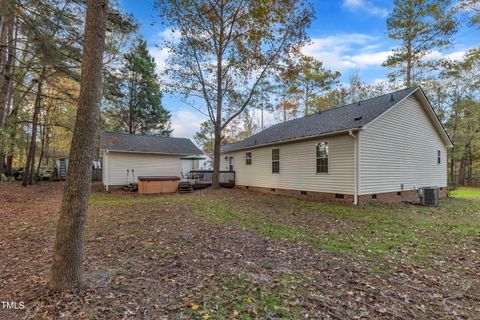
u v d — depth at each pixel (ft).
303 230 19.30
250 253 14.12
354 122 32.71
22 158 77.92
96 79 9.53
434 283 10.82
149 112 87.71
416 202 34.81
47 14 25.55
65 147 87.51
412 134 38.65
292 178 41.14
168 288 9.88
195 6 40.19
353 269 12.14
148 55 85.97
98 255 13.29
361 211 27.27
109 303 8.68
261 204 32.07
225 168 62.49
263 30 41.27
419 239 17.22
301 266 12.40
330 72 77.46
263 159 47.85
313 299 9.24
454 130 71.00
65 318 7.82
